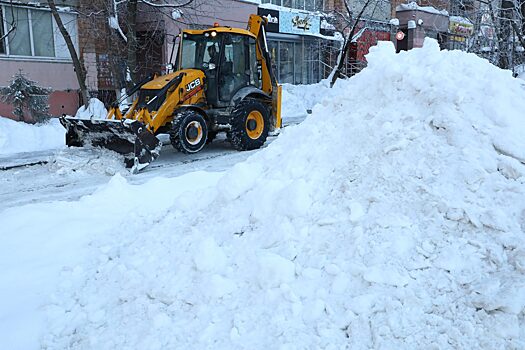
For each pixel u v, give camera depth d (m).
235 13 16.88
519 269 2.41
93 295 3.33
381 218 2.89
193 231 3.71
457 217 2.75
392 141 3.36
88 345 2.79
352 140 3.62
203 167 8.04
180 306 2.96
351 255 2.78
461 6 14.05
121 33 12.98
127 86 13.28
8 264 3.86
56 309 3.19
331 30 21.22
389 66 3.94
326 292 2.64
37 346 2.87
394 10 24.73
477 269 2.50
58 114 13.89
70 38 12.68
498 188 2.86
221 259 3.17
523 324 2.18
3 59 12.52
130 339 2.76
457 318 2.29
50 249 4.14
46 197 6.39
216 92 9.12
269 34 18.95
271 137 11.02
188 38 9.52
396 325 2.32
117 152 8.05
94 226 4.63
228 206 3.80
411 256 2.64
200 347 2.55
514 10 11.21
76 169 7.76
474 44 13.19
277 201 3.39
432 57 3.89
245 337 2.53
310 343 2.38
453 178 2.98
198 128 8.80
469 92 3.45
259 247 3.16
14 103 11.38
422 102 3.56
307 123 4.15
